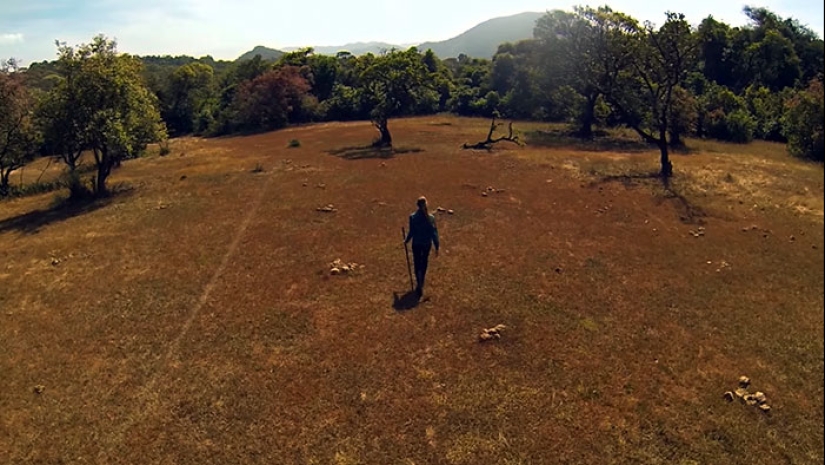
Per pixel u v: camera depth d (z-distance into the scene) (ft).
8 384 29.09
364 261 45.06
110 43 77.66
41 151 137.49
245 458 23.02
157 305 38.29
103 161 77.20
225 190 73.51
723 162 86.99
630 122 91.20
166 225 58.18
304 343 32.24
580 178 75.72
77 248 52.06
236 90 217.56
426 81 115.34
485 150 103.86
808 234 49.21
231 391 27.73
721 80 168.04
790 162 82.84
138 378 29.30
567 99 146.72
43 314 37.60
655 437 23.61
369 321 34.63
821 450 22.39
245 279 42.32
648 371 28.63
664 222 54.85
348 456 22.91
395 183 74.13
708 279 40.42
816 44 159.43
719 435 23.62
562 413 25.27
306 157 101.30
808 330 32.50
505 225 54.29
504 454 22.79
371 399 26.63
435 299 37.45
